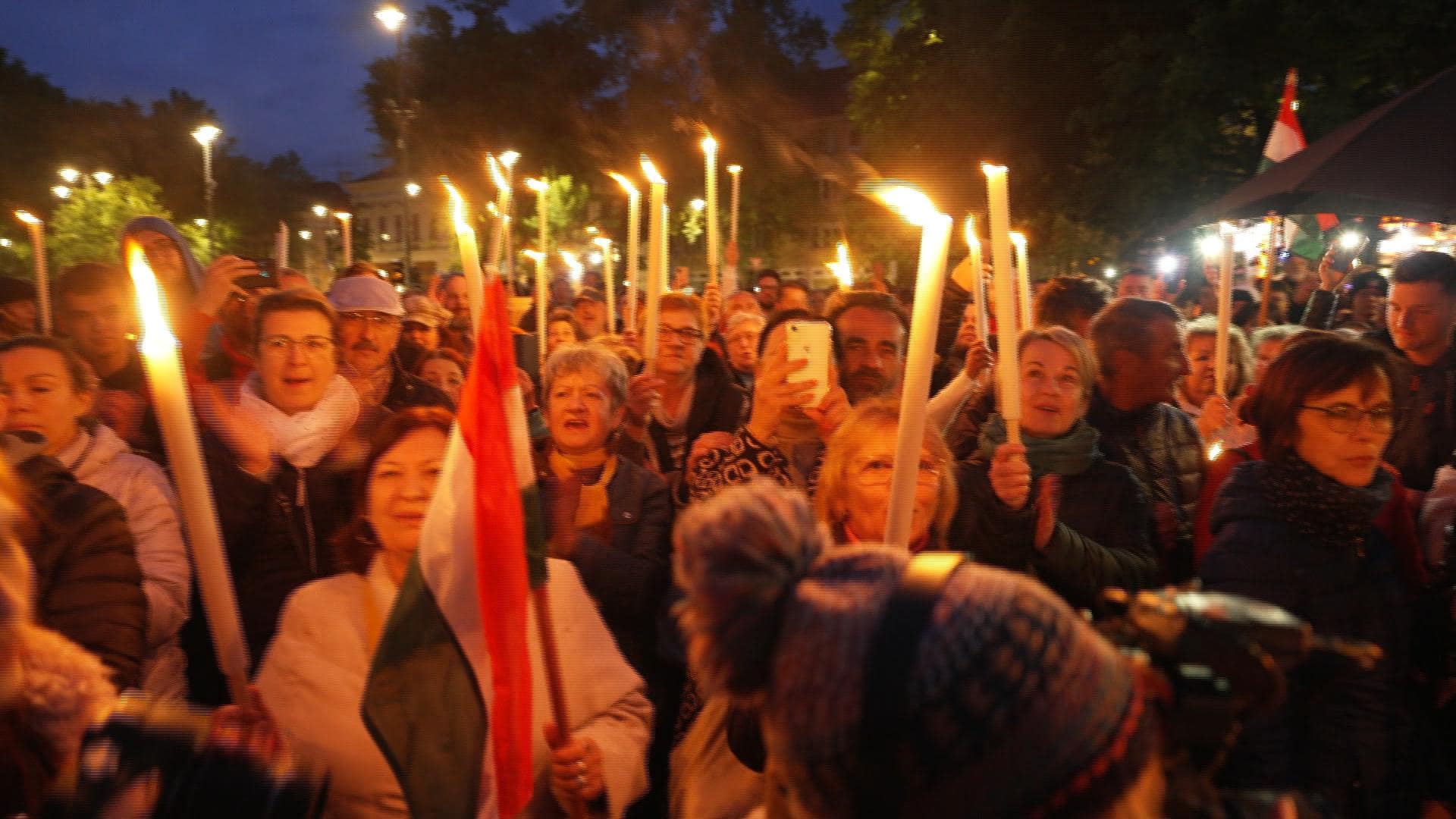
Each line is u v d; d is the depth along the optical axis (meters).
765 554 1.03
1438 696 2.38
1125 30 15.87
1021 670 0.94
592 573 2.89
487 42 39.16
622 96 39.09
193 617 2.85
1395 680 2.14
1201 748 1.08
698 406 4.43
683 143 37.72
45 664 1.47
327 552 2.86
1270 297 7.55
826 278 38.12
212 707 2.86
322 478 2.89
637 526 3.08
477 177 38.88
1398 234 7.22
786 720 1.00
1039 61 17.06
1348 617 2.13
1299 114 13.28
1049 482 2.41
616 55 39.03
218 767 1.47
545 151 39.00
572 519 3.00
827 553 1.07
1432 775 2.30
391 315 3.94
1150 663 1.10
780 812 1.20
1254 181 5.03
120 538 2.25
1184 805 1.08
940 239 1.58
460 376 4.78
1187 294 10.54
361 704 1.73
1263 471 2.24
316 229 61.28
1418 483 3.75
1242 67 13.57
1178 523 3.14
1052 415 2.73
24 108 46.38
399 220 72.44
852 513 2.28
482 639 1.78
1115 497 2.75
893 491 1.62
